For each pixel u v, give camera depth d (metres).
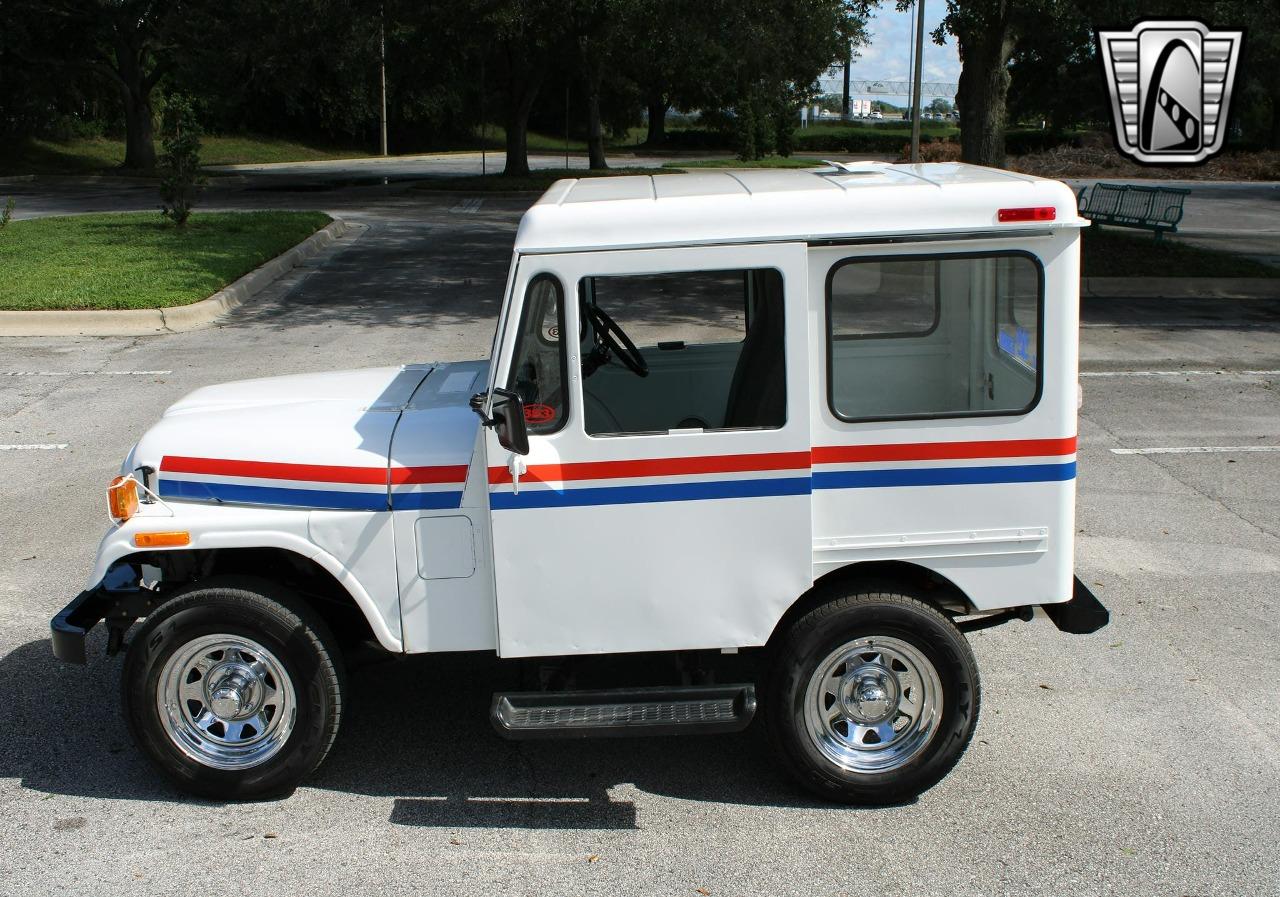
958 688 4.18
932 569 4.20
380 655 4.66
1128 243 19.61
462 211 27.36
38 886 3.90
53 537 7.28
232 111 54.06
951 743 4.22
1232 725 4.97
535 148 65.19
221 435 4.40
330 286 16.75
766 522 4.10
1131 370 11.68
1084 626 4.38
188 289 14.70
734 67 33.53
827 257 3.95
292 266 18.50
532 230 3.93
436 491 4.19
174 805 4.41
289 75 35.03
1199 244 21.64
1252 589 6.48
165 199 20.61
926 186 3.98
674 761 4.70
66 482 8.28
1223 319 14.48
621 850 4.09
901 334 4.03
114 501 4.21
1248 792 4.44
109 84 46.41
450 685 5.36
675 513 4.09
